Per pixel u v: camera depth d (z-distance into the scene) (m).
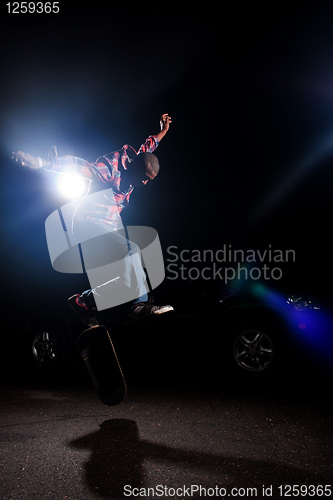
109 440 3.27
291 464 2.78
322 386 4.86
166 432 3.43
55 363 5.94
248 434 3.35
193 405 4.18
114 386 3.10
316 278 5.52
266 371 5.20
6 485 2.54
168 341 5.62
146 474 2.67
